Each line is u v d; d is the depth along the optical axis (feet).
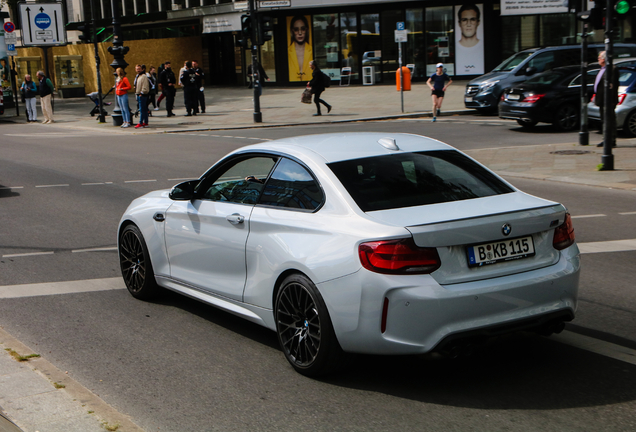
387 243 13.23
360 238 13.58
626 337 16.89
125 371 15.49
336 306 13.83
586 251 25.62
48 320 19.20
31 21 120.06
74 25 161.27
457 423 12.59
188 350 16.75
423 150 16.52
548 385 14.15
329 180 15.02
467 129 67.67
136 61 140.05
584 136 53.52
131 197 38.65
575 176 41.34
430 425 12.55
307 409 13.37
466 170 16.02
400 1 121.08
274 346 16.93
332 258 13.92
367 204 14.37
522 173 43.06
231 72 142.51
